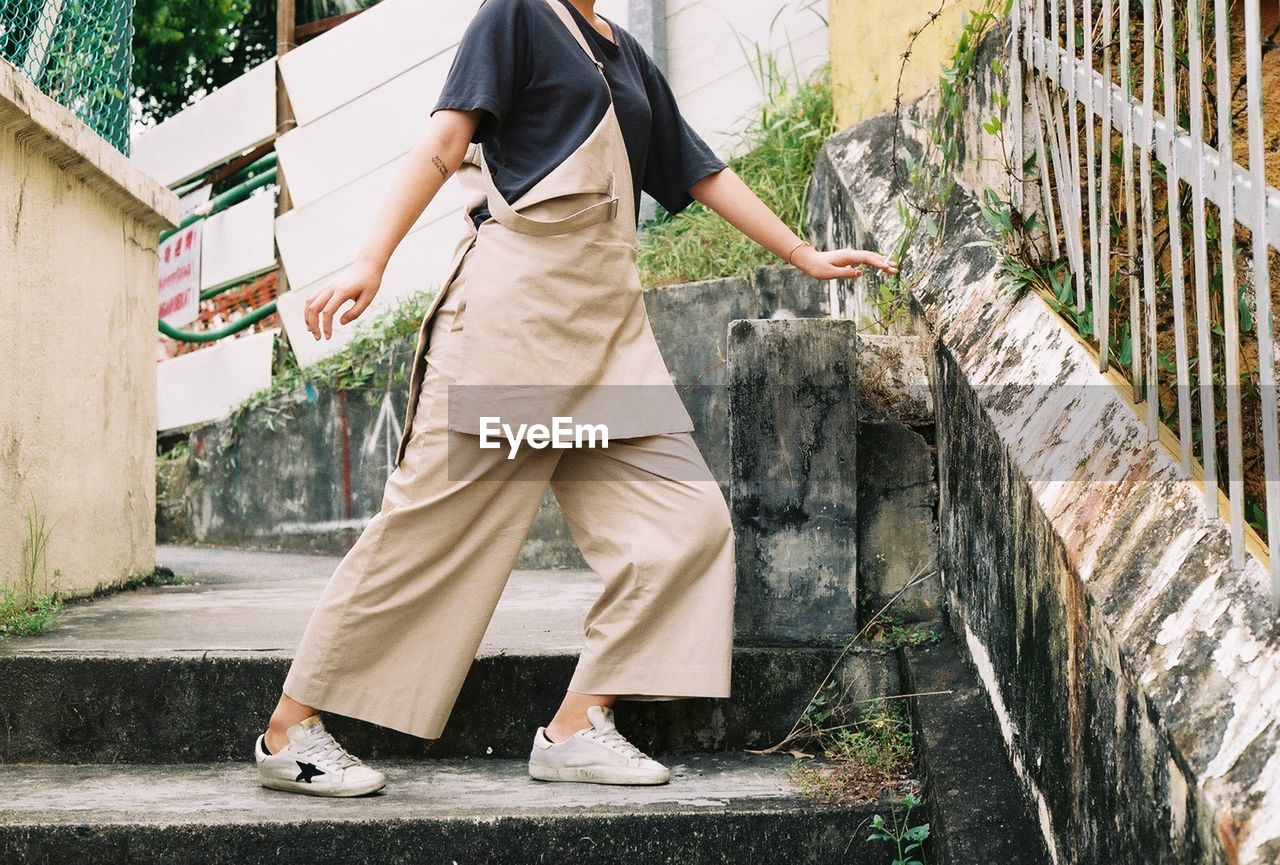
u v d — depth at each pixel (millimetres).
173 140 6977
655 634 2232
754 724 2443
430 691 2189
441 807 2047
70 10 3500
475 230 2211
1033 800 1845
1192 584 1436
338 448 5457
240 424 6023
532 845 1989
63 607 3250
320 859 1961
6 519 3014
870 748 2260
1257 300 1322
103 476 3615
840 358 2508
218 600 3486
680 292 4230
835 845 2020
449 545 2170
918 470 2564
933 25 3549
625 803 2068
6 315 3025
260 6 10484
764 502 2514
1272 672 1236
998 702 2084
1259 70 1326
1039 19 2316
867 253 2447
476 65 2113
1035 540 1842
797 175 4523
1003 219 2438
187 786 2207
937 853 1919
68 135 3248
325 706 2150
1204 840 1188
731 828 2016
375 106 5891
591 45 2232
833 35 4434
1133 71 2199
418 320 5277
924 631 2500
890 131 3785
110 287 3672
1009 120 2545
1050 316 2215
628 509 2258
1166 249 2215
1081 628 1607
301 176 6191
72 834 1930
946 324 2555
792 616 2500
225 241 6598
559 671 2426
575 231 2139
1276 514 1288
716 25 5070
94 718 2387
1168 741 1284
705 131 5082
